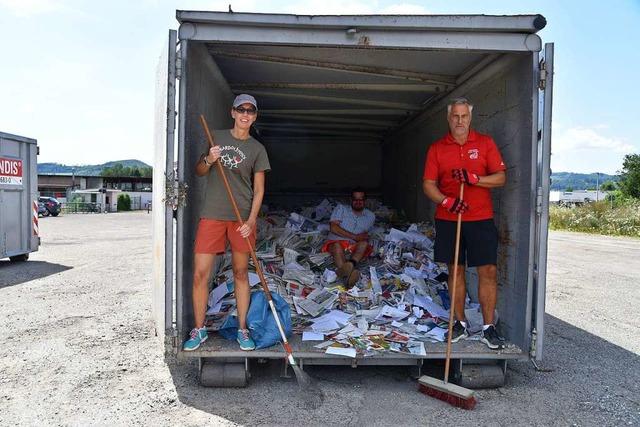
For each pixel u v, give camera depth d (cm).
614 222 1578
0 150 732
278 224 572
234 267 298
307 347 292
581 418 259
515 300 318
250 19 273
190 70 300
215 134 299
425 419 254
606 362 352
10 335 391
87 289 574
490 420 254
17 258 811
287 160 846
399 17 277
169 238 284
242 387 291
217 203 293
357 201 489
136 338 385
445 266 444
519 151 317
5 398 274
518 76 319
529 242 295
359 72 396
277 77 430
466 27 279
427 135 581
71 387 290
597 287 645
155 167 381
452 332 319
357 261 463
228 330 308
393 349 291
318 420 251
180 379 304
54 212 2795
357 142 849
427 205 577
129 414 255
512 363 348
